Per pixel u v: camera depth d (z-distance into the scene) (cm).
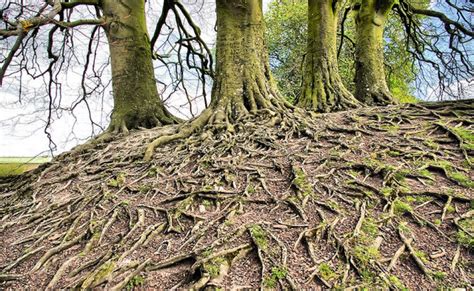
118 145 694
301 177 425
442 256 289
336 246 305
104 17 868
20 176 693
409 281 266
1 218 510
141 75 888
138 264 306
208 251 303
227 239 321
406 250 296
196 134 636
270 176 453
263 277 274
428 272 271
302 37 1881
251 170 468
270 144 544
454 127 534
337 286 261
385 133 554
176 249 329
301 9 1856
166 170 517
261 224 343
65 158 695
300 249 308
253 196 407
